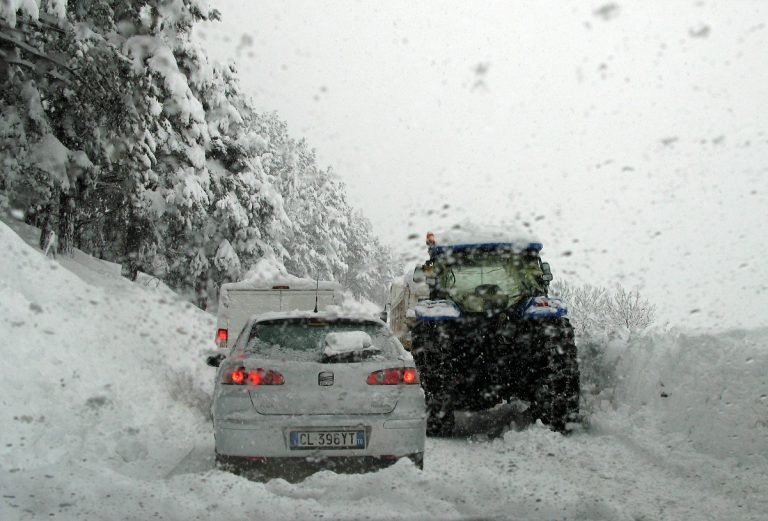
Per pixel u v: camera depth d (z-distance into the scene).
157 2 20.72
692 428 6.14
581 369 8.70
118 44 18.89
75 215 19.80
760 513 4.15
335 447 5.14
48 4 15.29
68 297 8.80
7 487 4.24
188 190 23.39
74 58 15.73
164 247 28.00
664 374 7.12
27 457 4.92
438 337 7.64
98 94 16.17
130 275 25.16
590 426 7.34
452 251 8.31
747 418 5.65
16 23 14.39
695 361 6.73
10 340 6.32
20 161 16.14
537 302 7.56
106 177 20.53
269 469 5.27
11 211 16.59
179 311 14.84
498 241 8.21
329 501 4.34
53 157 16.22
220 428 5.16
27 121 16.05
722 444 5.66
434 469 5.54
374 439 5.18
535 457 6.08
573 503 4.23
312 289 12.31
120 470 5.18
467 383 7.85
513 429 8.00
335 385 5.22
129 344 8.88
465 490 4.52
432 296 8.38
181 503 4.09
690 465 5.37
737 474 5.03
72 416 5.97
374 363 5.39
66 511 3.87
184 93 20.95
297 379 5.20
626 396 7.62
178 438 6.59
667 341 7.75
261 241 29.70
